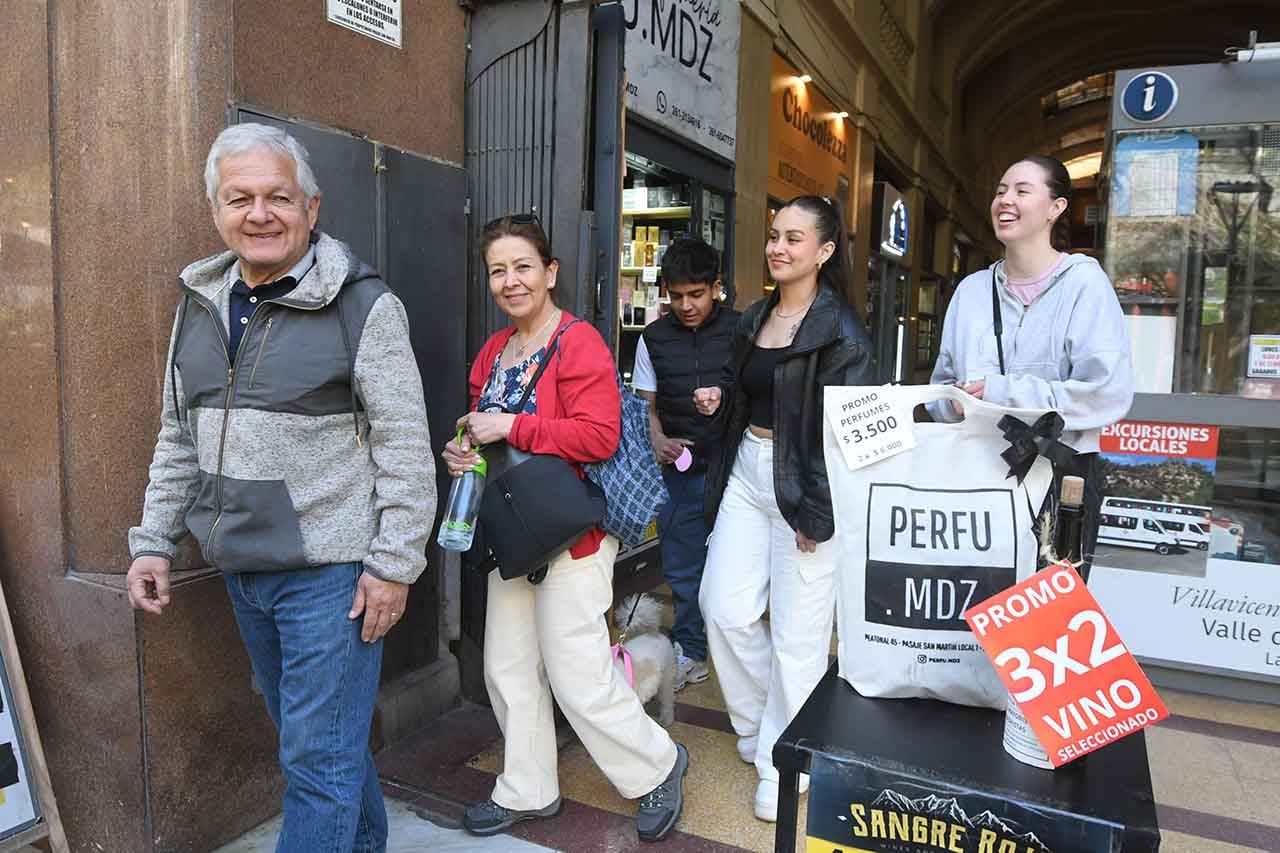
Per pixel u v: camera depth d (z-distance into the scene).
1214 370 3.41
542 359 2.09
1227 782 2.65
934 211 14.71
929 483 1.40
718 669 2.57
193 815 2.16
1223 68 3.24
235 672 2.22
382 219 2.49
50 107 2.02
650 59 4.46
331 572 1.63
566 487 2.00
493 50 2.77
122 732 2.07
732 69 5.63
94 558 2.10
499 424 2.00
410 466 1.64
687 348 3.20
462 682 3.04
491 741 2.78
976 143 18.12
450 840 2.27
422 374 2.70
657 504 2.16
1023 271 2.05
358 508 1.65
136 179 2.00
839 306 2.23
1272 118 3.20
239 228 1.53
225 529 1.58
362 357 1.60
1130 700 1.18
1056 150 24.86
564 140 2.65
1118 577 3.44
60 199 2.03
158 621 2.05
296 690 1.63
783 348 2.31
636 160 4.52
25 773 2.08
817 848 1.30
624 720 2.20
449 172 2.75
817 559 2.29
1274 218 3.29
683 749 2.44
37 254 2.06
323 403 1.60
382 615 1.65
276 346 1.57
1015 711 1.27
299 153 1.62
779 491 2.23
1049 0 14.31
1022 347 2.02
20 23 2.02
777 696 2.36
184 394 1.67
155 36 1.98
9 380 2.14
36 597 2.17
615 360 2.75
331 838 1.64
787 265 2.27
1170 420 3.34
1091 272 1.96
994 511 1.37
